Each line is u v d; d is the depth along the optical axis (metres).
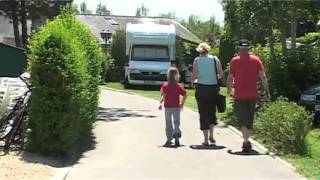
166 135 12.15
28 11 29.59
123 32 42.53
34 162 9.43
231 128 14.28
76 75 10.15
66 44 10.09
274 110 11.54
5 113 11.66
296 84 16.95
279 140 11.17
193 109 19.83
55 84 9.91
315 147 11.67
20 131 10.45
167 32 33.25
